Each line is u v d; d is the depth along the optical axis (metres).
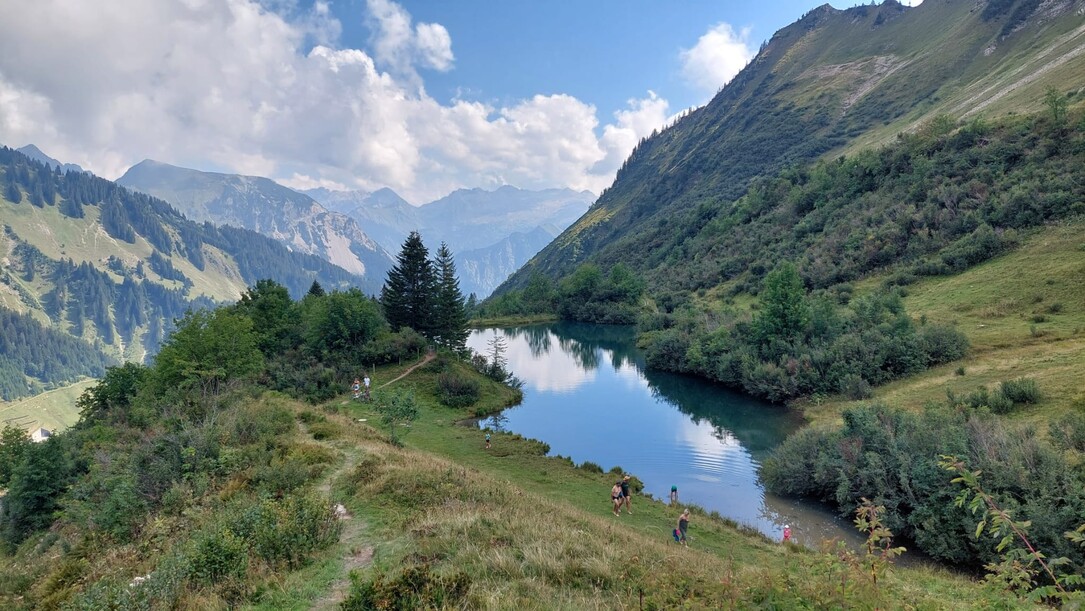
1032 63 141.38
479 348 113.25
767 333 65.81
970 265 72.19
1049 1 176.25
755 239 129.12
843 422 39.59
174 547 15.41
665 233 198.38
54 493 29.98
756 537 28.06
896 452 29.83
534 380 80.81
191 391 43.53
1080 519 21.47
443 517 16.73
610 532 19.47
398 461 26.23
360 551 14.47
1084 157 75.00
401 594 9.86
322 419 39.06
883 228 90.94
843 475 31.72
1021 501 23.91
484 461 40.44
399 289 78.62
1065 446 27.50
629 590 10.99
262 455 24.86
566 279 179.12
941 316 61.44
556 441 50.78
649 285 155.38
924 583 18.50
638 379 79.25
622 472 40.91
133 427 40.41
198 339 47.50
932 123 112.94
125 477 21.88
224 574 12.60
